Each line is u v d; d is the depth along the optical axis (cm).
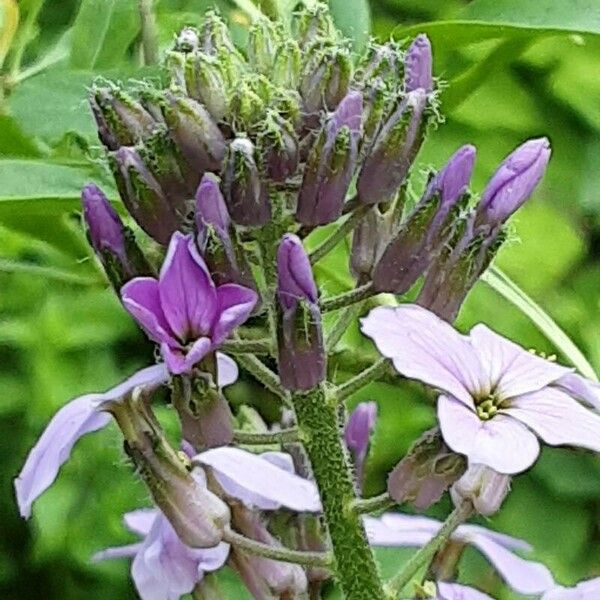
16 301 33
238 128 14
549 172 34
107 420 15
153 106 14
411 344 14
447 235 15
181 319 14
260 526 16
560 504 33
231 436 15
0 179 16
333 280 19
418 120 14
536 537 33
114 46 19
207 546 15
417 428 32
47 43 24
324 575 16
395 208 15
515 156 15
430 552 15
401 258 15
